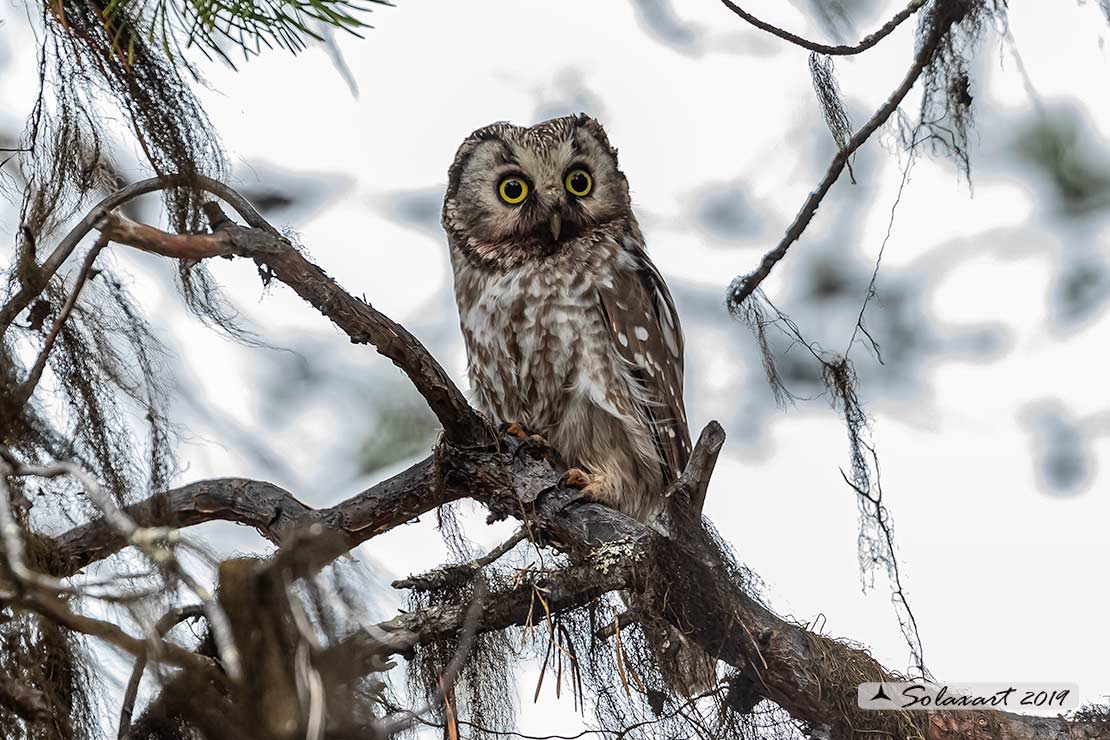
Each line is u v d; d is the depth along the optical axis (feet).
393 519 26.32
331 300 22.71
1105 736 23.47
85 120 21.04
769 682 23.04
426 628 22.04
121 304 20.83
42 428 19.38
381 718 18.31
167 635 16.65
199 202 21.67
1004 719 23.59
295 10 16.89
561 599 22.67
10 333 19.89
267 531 25.49
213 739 15.65
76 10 20.18
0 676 16.61
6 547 15.16
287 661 14.89
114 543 18.92
